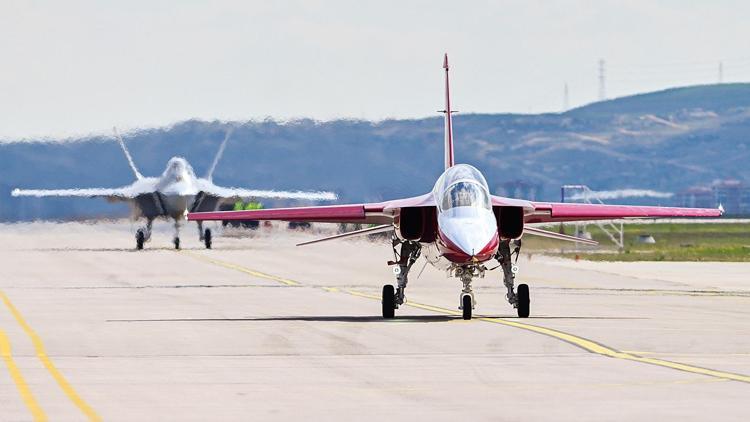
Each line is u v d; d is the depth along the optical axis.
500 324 89.19
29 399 53.81
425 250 96.31
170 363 66.44
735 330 84.94
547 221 104.06
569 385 57.69
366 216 99.75
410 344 75.50
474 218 91.12
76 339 78.88
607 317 96.12
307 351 71.94
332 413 50.03
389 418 48.81
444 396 54.44
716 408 50.81
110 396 54.66
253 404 52.34
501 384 58.12
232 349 73.00
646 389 56.25
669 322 91.25
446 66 121.75
